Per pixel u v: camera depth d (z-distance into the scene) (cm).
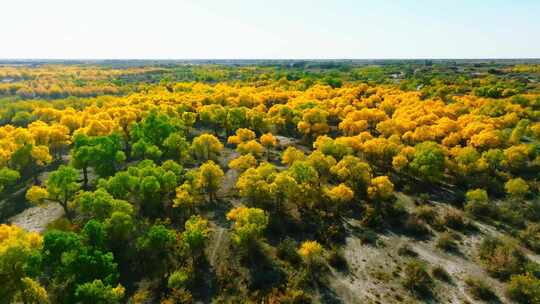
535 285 5934
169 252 7188
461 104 16088
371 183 9238
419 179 10306
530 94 17112
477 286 6241
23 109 16875
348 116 13888
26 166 11469
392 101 16888
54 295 6128
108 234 6994
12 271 5534
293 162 9575
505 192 9375
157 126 12100
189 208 8675
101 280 5659
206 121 15088
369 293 6241
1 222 8612
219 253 7300
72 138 11756
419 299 6094
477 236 7788
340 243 7606
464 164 9988
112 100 18612
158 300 6134
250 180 8269
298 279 6462
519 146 10225
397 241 7706
